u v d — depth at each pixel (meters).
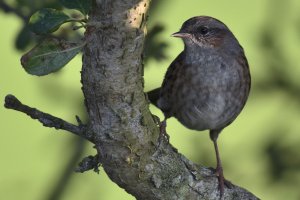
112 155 7.62
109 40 6.79
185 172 8.20
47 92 12.56
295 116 10.55
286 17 10.77
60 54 6.27
